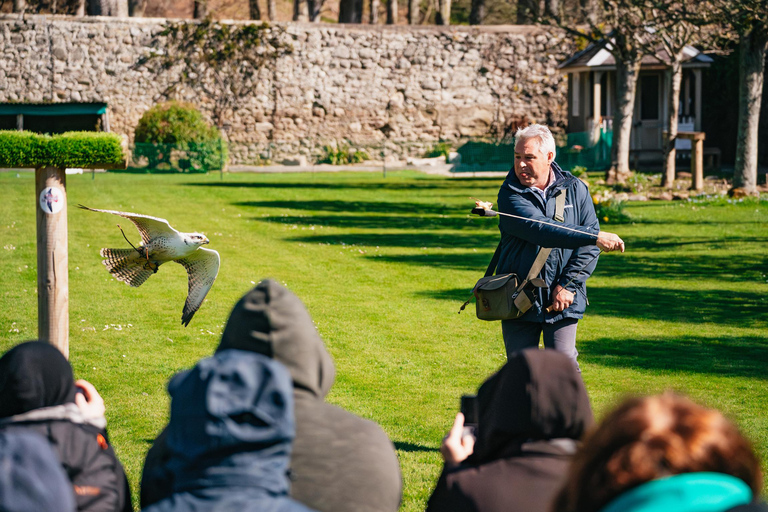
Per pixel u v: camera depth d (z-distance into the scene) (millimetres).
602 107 36750
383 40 39625
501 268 5352
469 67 40219
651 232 18625
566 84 40469
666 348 8906
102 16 38031
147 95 37875
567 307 5148
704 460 1647
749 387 7398
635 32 26797
